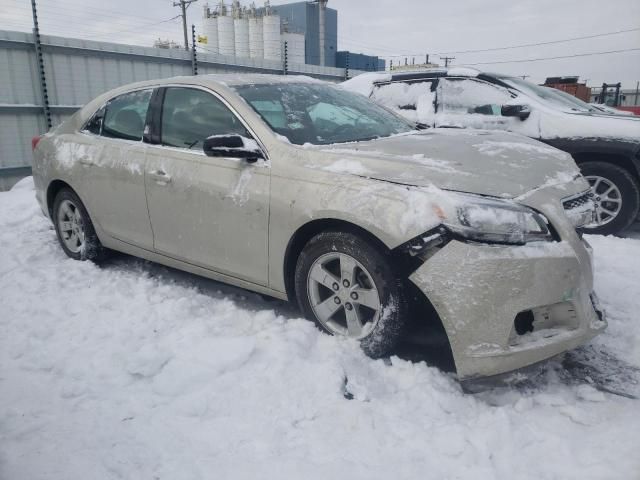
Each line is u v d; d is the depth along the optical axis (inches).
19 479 79.3
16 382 106.9
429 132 151.8
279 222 121.5
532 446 87.4
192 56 462.9
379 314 110.7
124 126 165.9
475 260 97.0
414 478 80.0
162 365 111.3
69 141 179.9
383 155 118.2
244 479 79.6
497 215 98.9
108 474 80.6
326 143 131.9
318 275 120.0
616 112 273.0
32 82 377.7
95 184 166.6
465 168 111.3
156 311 137.9
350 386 103.0
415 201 103.1
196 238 140.6
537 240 100.8
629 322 132.9
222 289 156.9
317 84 163.9
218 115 139.7
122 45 418.3
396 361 110.7
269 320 130.4
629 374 111.2
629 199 211.5
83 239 179.5
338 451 85.8
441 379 106.3
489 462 83.6
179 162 143.0
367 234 110.3
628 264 174.7
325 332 122.0
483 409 97.7
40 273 168.6
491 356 96.2
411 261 104.4
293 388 101.8
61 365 112.6
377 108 167.5
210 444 87.7
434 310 109.7
